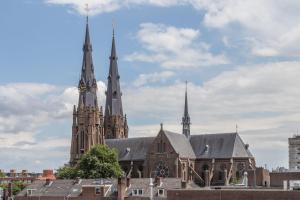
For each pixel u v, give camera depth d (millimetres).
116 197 133125
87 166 193500
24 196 147250
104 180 146250
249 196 97875
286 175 134750
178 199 104250
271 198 95812
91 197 136375
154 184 135875
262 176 152000
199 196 102500
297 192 94062
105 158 198000
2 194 176875
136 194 132625
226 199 99938
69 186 146625
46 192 146500
